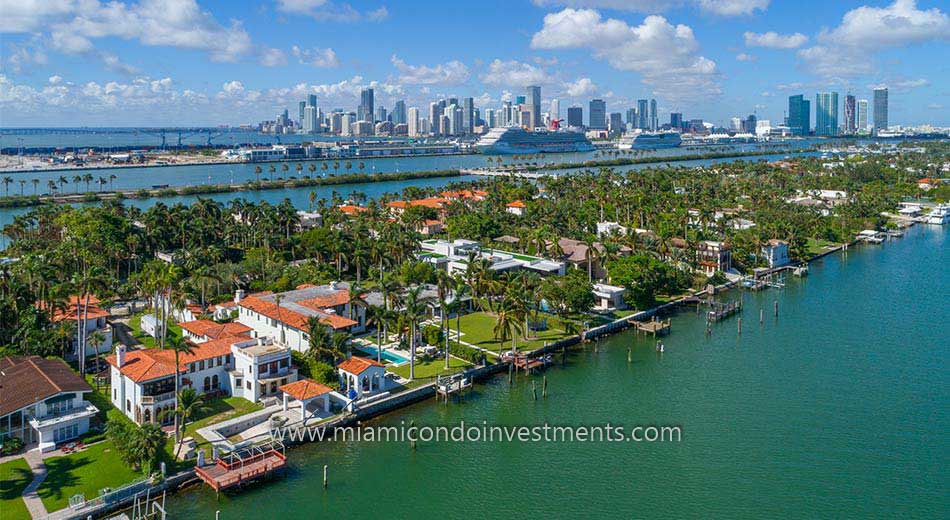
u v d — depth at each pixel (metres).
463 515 85.38
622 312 165.75
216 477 87.88
